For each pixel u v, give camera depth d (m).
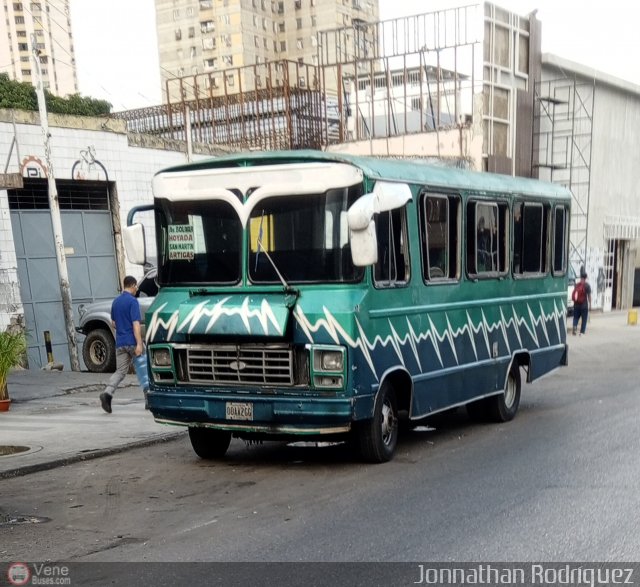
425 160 25.31
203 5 113.62
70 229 17.30
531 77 29.06
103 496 6.89
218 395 7.39
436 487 6.83
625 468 7.36
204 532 5.72
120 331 11.22
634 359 17.36
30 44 18.27
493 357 9.78
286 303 7.18
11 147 15.11
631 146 36.84
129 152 18.20
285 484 7.09
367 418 7.32
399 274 7.87
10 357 11.66
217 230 7.73
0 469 7.73
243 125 26.44
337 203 7.23
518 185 10.45
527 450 8.33
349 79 29.95
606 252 35.75
